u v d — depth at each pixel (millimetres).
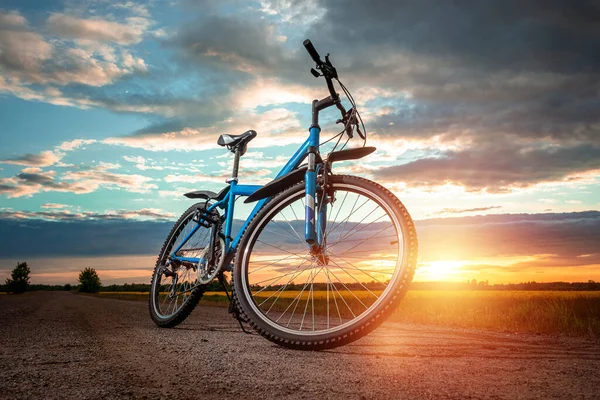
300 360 1943
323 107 2596
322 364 1850
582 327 3930
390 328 4074
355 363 1892
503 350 2482
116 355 2020
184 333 3107
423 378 1583
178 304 3666
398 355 2164
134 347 2301
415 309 6055
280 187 2639
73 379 1481
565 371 1831
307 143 2584
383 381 1520
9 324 3730
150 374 1592
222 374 1611
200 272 3363
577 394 1402
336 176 2443
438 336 3277
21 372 1592
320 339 2227
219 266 3162
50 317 4773
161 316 3764
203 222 3506
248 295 2521
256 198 2713
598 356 2363
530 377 1669
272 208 2588
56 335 2855
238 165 3395
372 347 2461
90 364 1771
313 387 1417
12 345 2348
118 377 1525
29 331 3115
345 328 2197
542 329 4027
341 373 1655
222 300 11789
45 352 2092
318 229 2416
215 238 3342
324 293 9734
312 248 2389
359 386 1438
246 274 2568
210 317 4969
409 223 2188
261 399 1266
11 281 88875
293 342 2283
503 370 1804
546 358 2219
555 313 4648
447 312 5477
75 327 3465
